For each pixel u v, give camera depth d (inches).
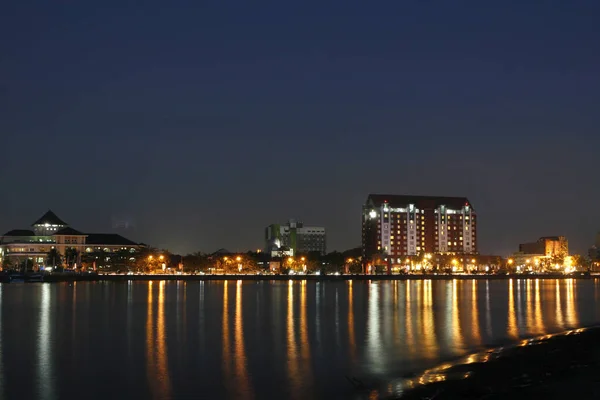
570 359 2694.4
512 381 2267.5
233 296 7598.4
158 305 6048.2
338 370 2699.3
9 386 2439.7
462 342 3503.9
